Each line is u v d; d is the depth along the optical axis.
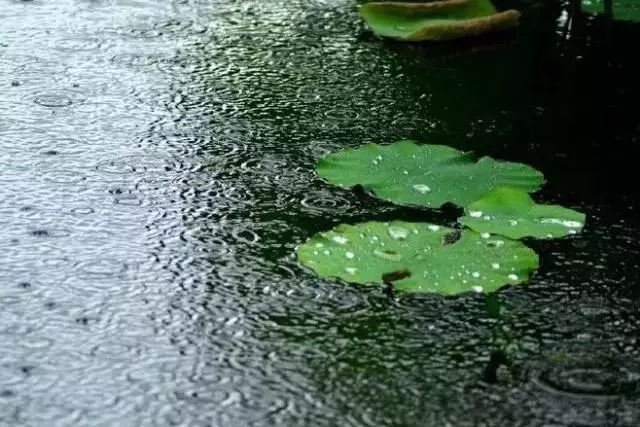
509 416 1.31
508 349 1.45
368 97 2.29
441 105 2.26
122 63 2.41
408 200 1.82
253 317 1.50
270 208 1.81
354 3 2.91
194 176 1.91
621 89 2.40
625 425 1.30
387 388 1.36
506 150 2.07
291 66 2.44
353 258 1.62
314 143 2.06
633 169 2.02
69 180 1.88
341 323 1.50
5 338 1.43
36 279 1.57
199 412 1.29
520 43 2.65
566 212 1.80
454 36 2.62
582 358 1.44
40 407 1.29
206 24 2.69
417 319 1.51
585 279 1.64
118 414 1.29
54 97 2.21
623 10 2.73
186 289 1.56
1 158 1.94
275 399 1.33
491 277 1.59
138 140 2.04
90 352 1.41
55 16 2.70
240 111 2.19
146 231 1.72
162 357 1.40
